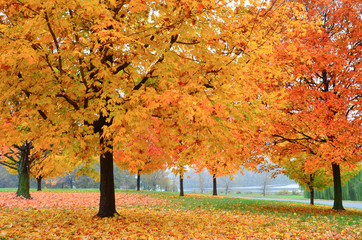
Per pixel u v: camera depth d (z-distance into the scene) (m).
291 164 17.84
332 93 10.59
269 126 8.99
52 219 7.34
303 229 7.54
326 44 10.90
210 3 5.36
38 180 28.41
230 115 5.60
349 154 9.74
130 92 5.86
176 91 5.05
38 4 4.73
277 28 7.59
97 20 4.91
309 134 11.48
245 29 6.15
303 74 10.40
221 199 19.39
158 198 18.28
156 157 8.44
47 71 5.52
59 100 6.30
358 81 10.23
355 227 8.20
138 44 5.52
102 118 7.05
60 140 6.17
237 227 7.36
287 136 11.52
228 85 5.83
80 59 5.63
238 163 8.12
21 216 7.86
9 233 5.50
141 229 6.30
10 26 5.36
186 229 6.79
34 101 5.43
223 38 6.10
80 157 7.09
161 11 5.81
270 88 9.42
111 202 7.91
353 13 11.13
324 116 10.10
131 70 6.58
